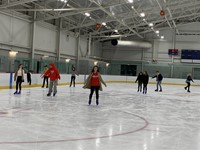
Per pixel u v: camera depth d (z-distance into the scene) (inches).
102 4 759.7
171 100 528.1
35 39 849.5
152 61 1355.8
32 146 172.1
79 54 1157.7
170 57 1341.0
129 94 621.6
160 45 1354.6
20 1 645.9
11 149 163.9
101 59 1393.9
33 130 219.3
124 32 1314.0
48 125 241.8
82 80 964.6
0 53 719.1
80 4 821.9
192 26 1312.7
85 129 230.8
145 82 662.5
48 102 406.0
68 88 711.7
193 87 1050.7
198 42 1306.6
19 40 778.2
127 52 1389.0
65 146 174.9
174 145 190.1
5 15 720.3
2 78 578.2
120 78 1167.0
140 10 922.1
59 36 985.5
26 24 805.9
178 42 1331.2
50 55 944.9
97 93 401.1
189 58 1305.4
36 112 310.5
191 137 217.8
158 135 219.8
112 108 376.2
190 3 903.7
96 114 316.5
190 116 332.2
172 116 326.6
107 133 218.7
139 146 182.9
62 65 878.4
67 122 259.8
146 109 381.4
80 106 380.5
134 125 258.7
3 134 202.1
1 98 425.7
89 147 174.2
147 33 1369.3
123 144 186.1
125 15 971.3
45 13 849.5
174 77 1268.5
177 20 1298.0
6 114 289.6
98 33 1175.0
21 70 497.7
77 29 1138.0
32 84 690.2
